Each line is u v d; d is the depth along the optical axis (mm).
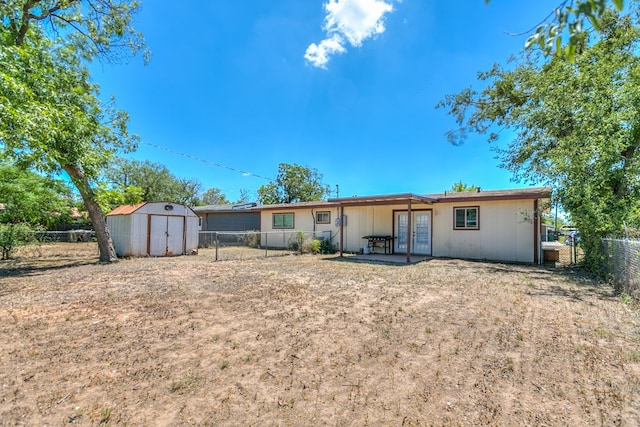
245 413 2150
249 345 3311
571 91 8539
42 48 8641
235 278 7246
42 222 15680
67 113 8328
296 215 16391
